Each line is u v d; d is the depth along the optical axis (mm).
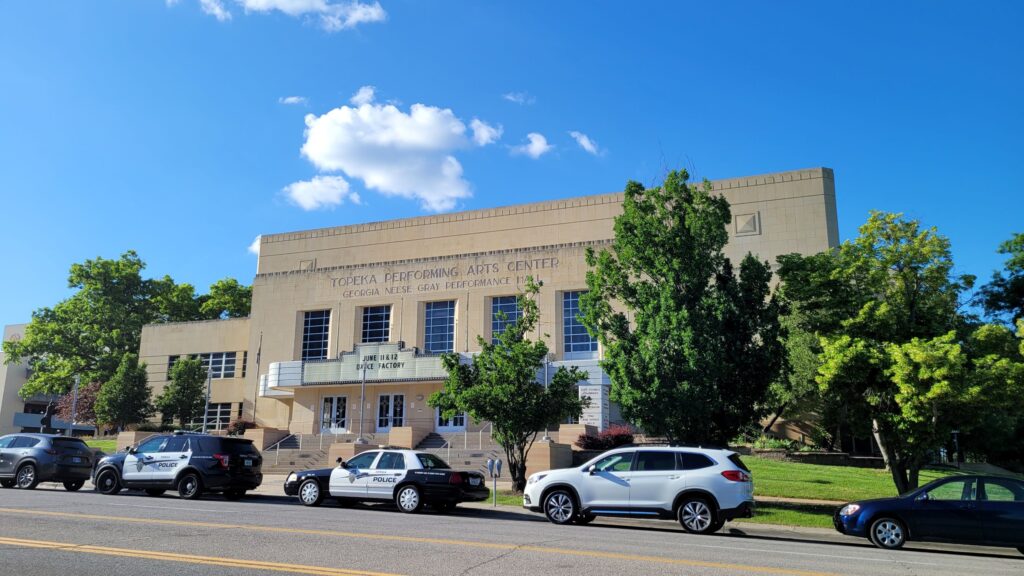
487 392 22422
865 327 19656
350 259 49344
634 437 30312
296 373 41094
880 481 23953
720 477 14539
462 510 18875
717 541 12773
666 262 20219
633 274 21859
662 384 19328
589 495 15391
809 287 20391
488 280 40938
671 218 21141
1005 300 30234
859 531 14273
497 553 9914
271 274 46375
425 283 42281
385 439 36781
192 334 51656
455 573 8445
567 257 39625
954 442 33062
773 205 41375
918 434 17969
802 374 30266
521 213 46281
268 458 33625
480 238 46719
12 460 21062
